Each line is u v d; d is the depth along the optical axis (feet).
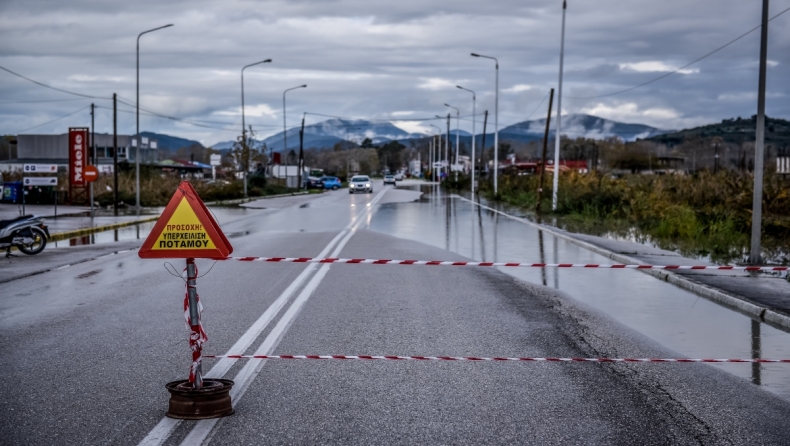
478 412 20.48
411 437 18.42
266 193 225.56
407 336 30.48
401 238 79.20
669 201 111.14
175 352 27.30
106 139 309.01
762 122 54.44
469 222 105.29
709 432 19.13
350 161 565.12
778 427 19.63
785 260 59.21
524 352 27.99
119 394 21.98
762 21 53.52
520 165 348.59
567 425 19.48
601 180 134.41
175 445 17.72
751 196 103.04
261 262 57.26
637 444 18.15
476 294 42.09
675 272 50.11
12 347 28.17
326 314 35.12
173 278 47.73
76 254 62.85
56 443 17.85
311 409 20.62
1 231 60.03
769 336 32.04
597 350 28.66
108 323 32.89
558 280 49.06
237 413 20.22
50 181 102.22
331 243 72.69
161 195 157.17
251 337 29.91
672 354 28.30
